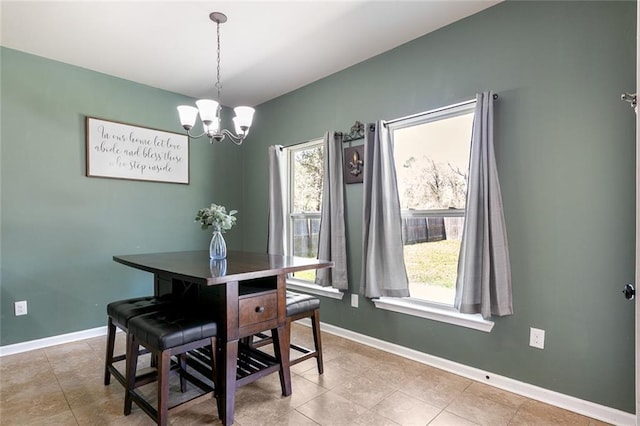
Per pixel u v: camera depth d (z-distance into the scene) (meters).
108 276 3.25
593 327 1.85
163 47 2.75
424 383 2.23
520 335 2.09
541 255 2.01
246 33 2.54
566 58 1.93
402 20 2.37
